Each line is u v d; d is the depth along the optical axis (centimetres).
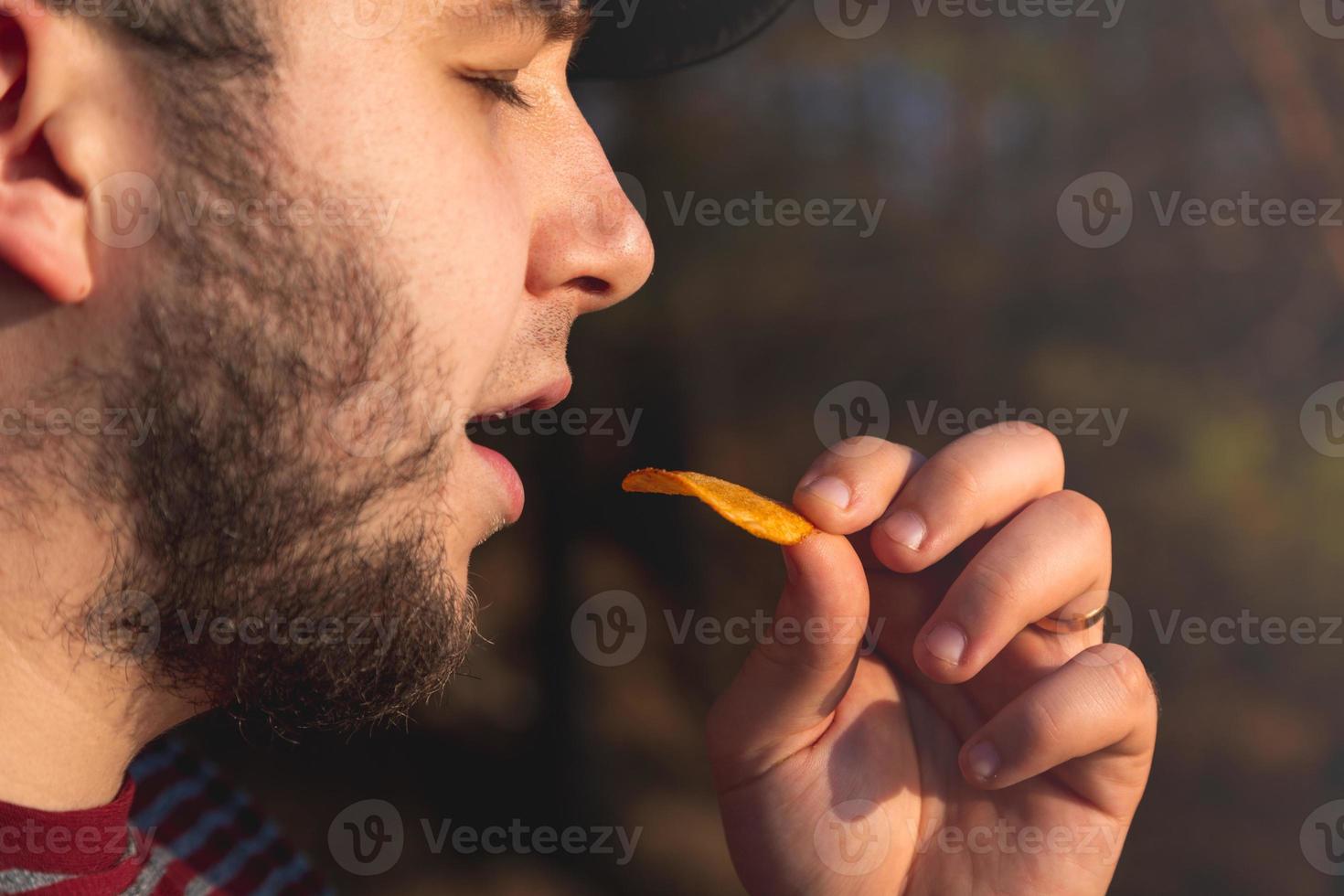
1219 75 251
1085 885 76
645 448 258
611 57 84
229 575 67
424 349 68
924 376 267
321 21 67
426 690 71
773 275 265
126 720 68
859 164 276
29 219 65
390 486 68
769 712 77
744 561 271
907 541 74
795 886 78
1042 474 75
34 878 67
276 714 69
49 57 65
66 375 66
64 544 66
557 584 249
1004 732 74
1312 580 223
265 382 67
